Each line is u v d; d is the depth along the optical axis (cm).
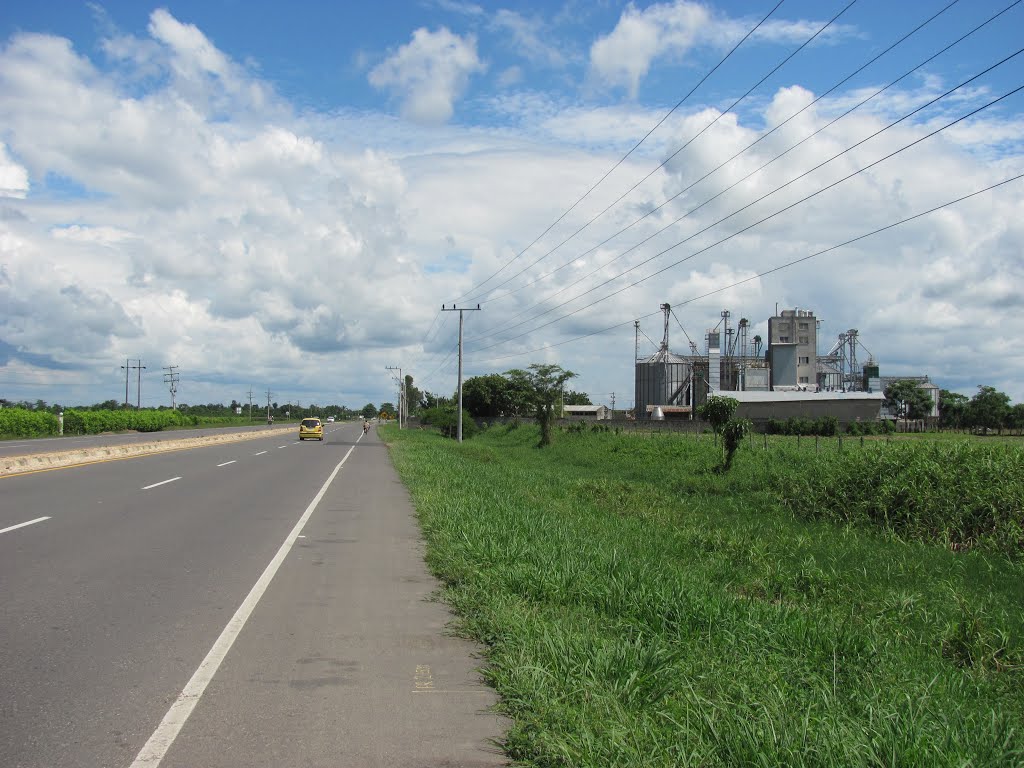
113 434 5691
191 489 1812
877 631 746
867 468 1648
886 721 426
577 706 468
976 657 681
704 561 1107
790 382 8631
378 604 757
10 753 403
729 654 599
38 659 557
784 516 1669
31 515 1286
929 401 8625
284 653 590
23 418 4881
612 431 4741
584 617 707
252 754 410
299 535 1184
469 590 795
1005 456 1528
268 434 6550
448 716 473
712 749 402
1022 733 458
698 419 6638
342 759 407
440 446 4353
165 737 429
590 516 1556
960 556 1191
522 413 9325
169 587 799
